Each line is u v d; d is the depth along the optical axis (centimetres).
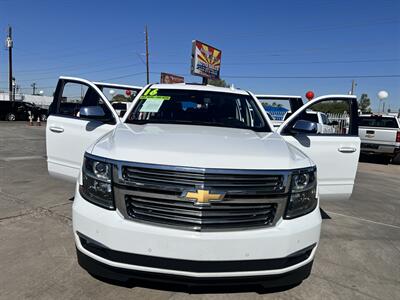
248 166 248
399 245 440
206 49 2852
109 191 251
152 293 288
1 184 645
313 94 1579
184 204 241
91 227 252
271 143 303
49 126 415
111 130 352
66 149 402
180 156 248
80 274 314
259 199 247
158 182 242
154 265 242
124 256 243
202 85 457
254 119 396
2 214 468
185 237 237
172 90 424
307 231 260
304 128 367
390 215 589
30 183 658
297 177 262
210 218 241
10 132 1920
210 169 240
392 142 1359
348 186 396
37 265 328
